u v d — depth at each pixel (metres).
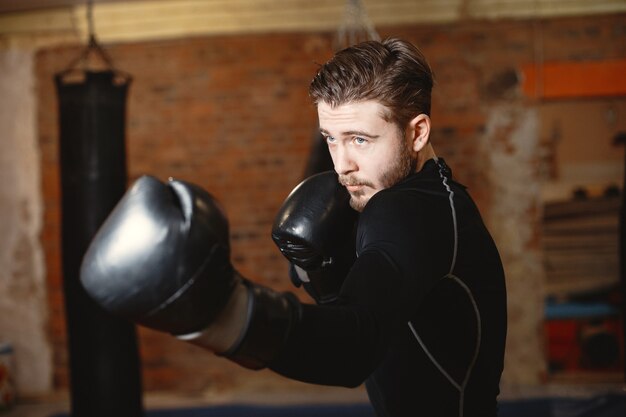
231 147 5.33
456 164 5.21
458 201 1.08
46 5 4.18
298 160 5.29
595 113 5.09
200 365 5.32
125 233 0.77
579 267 5.09
